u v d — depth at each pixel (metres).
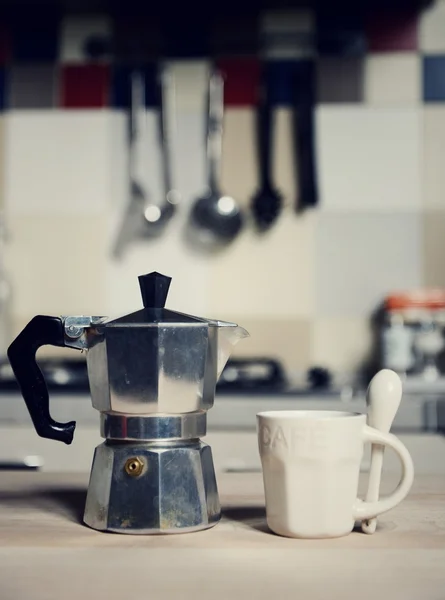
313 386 1.76
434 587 0.46
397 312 1.89
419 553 0.53
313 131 2.00
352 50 2.03
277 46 2.04
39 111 2.06
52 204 2.04
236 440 1.23
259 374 1.94
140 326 0.61
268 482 0.59
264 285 2.01
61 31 2.07
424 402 1.60
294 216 2.01
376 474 0.60
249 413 1.60
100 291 2.03
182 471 0.61
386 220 2.01
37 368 0.64
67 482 0.82
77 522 0.64
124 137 2.04
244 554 0.53
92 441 1.48
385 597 0.44
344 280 2.01
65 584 0.47
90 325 0.63
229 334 0.67
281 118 2.03
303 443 0.57
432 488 0.77
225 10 2.02
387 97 2.02
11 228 2.05
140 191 2.03
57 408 1.60
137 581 0.47
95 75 2.06
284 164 2.02
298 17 2.04
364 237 2.01
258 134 2.03
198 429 0.64
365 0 1.96
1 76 2.06
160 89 2.04
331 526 0.57
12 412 1.62
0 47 2.07
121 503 0.60
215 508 0.63
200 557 0.53
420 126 2.01
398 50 2.03
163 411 0.62
